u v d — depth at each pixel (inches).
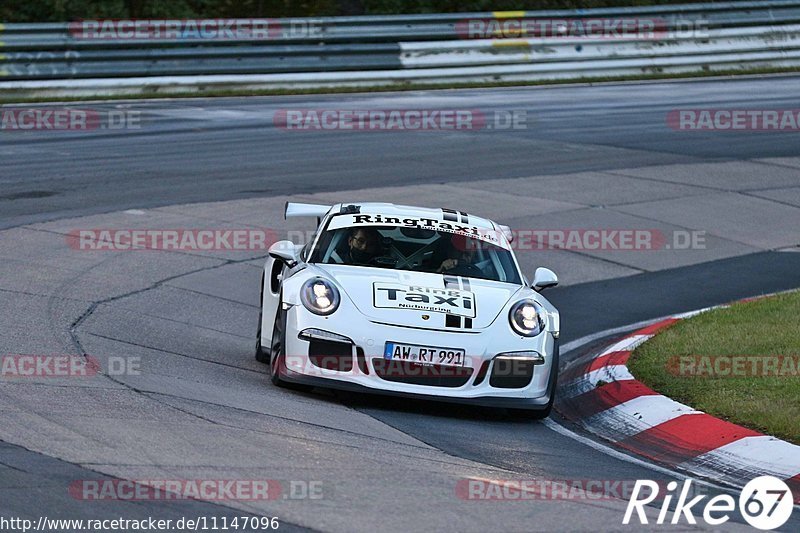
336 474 767.7
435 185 2273.6
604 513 741.9
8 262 1512.1
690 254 1973.4
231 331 1337.4
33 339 1134.4
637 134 2950.3
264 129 2783.0
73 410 874.8
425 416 1018.1
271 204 2030.0
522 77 3690.9
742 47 4028.1
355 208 1232.2
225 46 3292.3
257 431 864.9
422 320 1019.3
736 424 987.9
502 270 1157.1
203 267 1622.8
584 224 2086.6
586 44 3791.8
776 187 2497.5
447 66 3575.3
